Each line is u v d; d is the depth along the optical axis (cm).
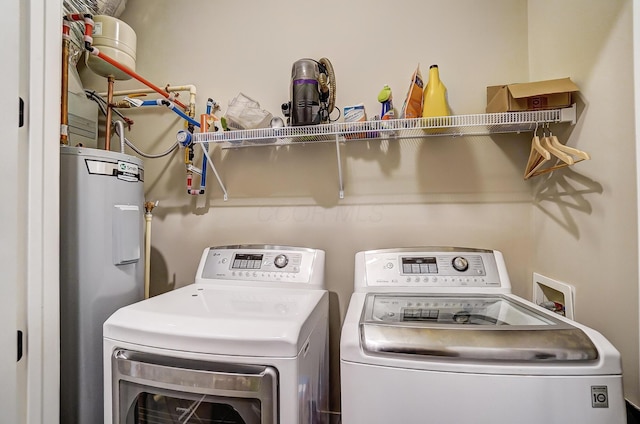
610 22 99
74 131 165
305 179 172
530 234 153
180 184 184
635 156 89
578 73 116
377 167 166
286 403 86
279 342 86
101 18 147
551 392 75
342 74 169
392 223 164
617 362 74
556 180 131
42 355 99
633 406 89
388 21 166
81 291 119
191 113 178
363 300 117
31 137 96
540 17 143
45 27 101
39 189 98
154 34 189
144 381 93
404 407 80
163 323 95
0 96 89
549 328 84
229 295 127
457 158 159
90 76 191
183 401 97
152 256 186
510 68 155
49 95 102
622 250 94
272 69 176
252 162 178
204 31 184
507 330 83
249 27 180
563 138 129
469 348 78
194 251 182
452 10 161
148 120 188
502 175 155
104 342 99
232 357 88
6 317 90
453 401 78
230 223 179
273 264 146
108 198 126
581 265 114
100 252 123
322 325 129
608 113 100
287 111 149
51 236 102
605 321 101
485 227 156
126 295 134
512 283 153
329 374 163
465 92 158
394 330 85
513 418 75
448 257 135
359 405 82
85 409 118
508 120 127
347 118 148
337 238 168
